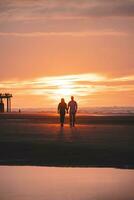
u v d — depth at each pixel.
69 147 26.00
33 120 68.25
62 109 47.19
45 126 49.47
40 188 15.31
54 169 19.02
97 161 20.88
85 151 24.14
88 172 18.25
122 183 16.14
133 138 32.22
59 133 37.50
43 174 17.72
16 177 17.27
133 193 14.64
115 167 19.45
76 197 14.13
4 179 16.83
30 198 14.09
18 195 14.48
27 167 19.58
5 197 14.24
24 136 34.34
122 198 13.98
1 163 20.56
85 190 15.06
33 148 25.61
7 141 29.84
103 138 32.28
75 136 34.16
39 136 34.25
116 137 33.25
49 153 23.50
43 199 13.95
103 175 17.62
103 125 51.28
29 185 15.86
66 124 54.84
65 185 15.87
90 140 30.56
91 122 59.25
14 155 22.89
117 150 24.61
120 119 69.25
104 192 14.80
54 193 14.70
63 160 21.22
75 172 18.30
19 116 91.00
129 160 21.11
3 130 42.16
